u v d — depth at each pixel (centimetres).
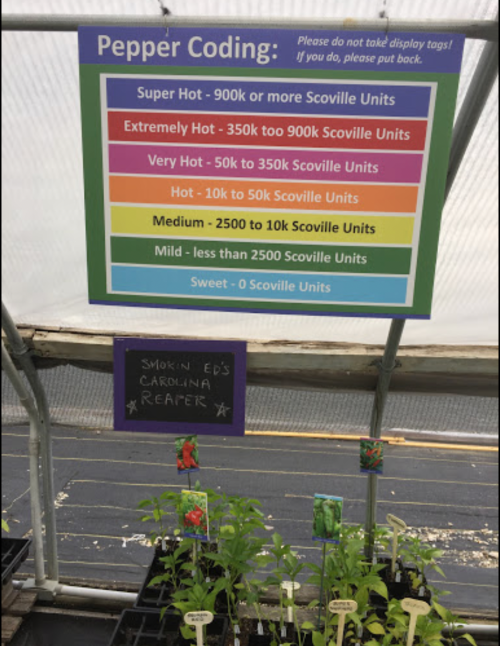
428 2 165
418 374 250
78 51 176
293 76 174
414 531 499
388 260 192
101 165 189
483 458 646
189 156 186
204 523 238
